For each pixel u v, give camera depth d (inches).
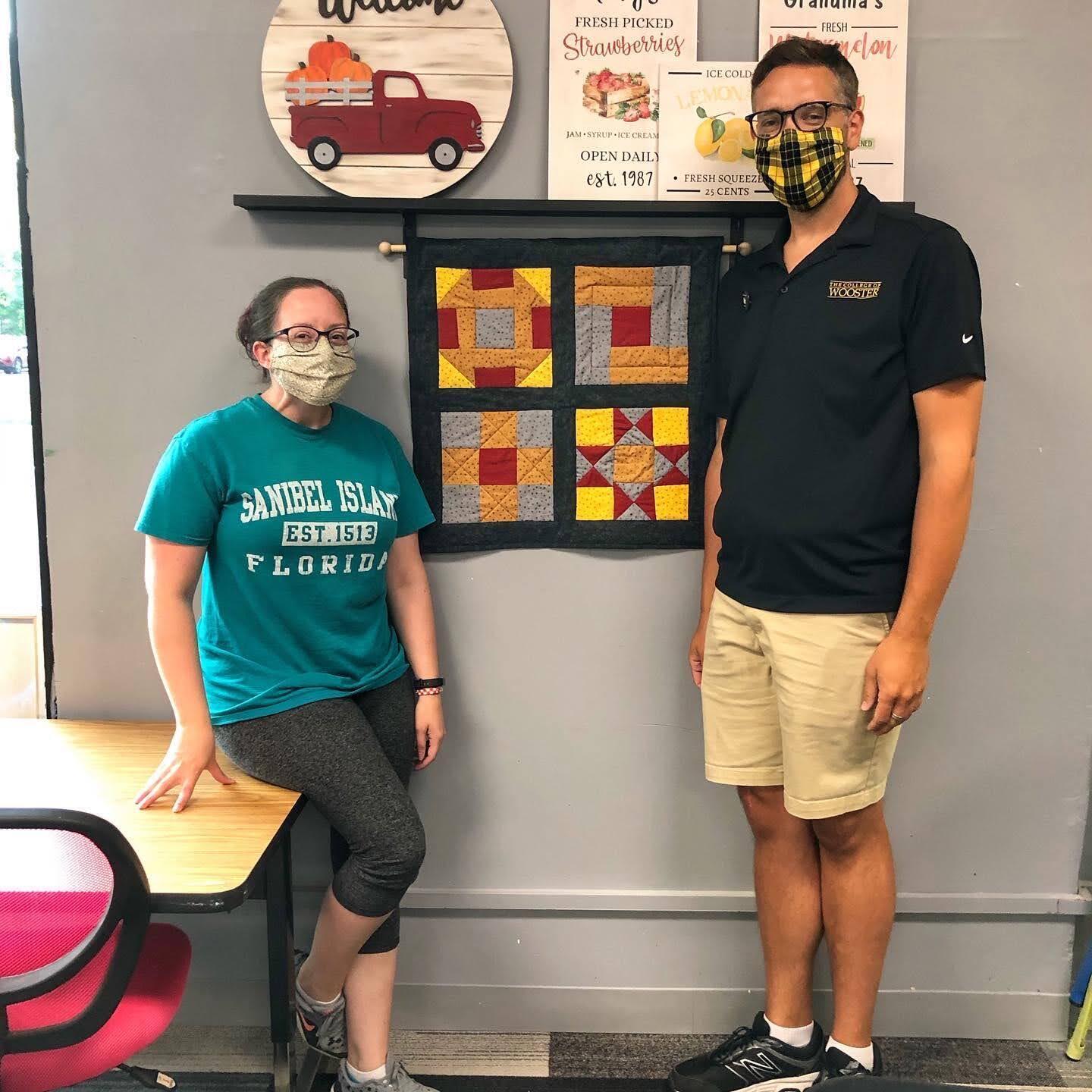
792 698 57.4
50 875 46.8
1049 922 73.5
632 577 71.1
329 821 57.7
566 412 69.0
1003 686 71.2
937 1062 71.5
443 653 71.7
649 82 65.8
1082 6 64.8
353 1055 62.7
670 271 67.6
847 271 55.5
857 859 62.1
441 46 65.2
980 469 69.0
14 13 65.4
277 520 57.3
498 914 74.2
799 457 56.2
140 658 71.7
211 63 65.9
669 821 73.4
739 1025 74.3
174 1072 69.0
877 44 64.9
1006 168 66.3
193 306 68.2
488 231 68.1
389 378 69.4
